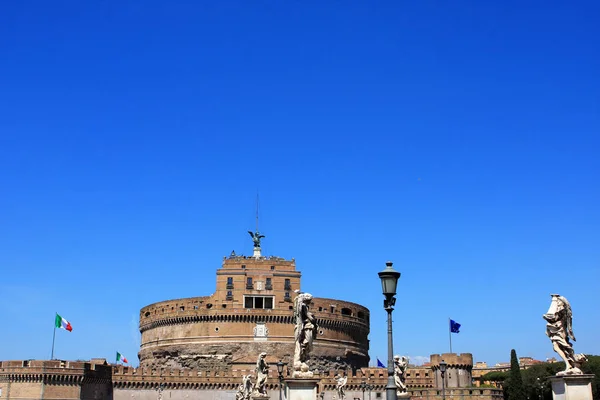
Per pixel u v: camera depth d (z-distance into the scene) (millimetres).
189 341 168250
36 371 131875
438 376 156000
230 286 168875
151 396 151625
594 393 129875
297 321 31938
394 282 30250
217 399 153000
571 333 31516
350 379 154500
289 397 30484
